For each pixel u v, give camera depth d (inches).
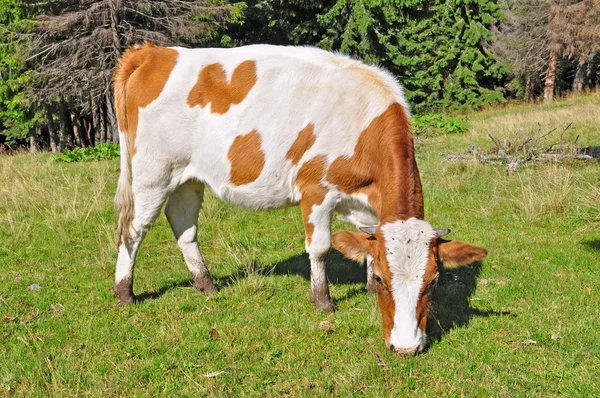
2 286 226.4
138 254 265.9
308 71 191.6
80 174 412.5
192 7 792.3
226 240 279.6
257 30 1072.8
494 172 376.2
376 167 178.5
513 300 201.2
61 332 187.3
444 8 1213.1
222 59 199.6
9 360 166.7
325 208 189.6
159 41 785.6
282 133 188.7
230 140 193.2
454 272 228.5
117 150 534.0
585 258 233.9
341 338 178.5
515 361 160.4
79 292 222.8
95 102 957.8
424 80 1164.5
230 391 151.2
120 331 187.2
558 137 486.9
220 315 198.5
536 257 239.8
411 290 146.1
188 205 217.2
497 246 254.8
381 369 158.1
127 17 813.2
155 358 168.9
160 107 197.3
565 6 1146.0
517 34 1267.2
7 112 1016.9
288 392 151.8
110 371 163.2
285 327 185.9
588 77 1365.7
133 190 207.5
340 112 183.8
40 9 860.0
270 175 193.2
